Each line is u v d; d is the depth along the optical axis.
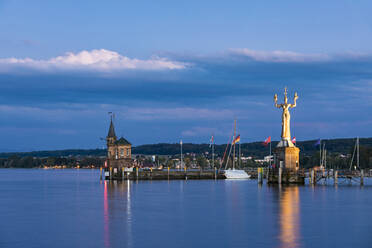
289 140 144.62
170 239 63.25
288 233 66.88
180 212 87.62
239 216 82.12
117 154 191.75
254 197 113.12
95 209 93.50
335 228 70.31
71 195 129.62
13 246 60.09
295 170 143.88
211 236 65.12
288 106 143.00
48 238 64.50
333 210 88.94
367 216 81.75
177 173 199.50
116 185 166.00
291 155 143.25
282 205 96.69
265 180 198.25
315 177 146.12
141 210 91.19
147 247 59.09
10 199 118.81
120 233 67.38
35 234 67.19
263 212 86.75
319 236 64.81
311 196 113.44
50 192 144.38
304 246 59.38
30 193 140.75
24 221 78.69
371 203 99.38
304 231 68.31
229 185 162.00
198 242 61.53
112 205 99.88
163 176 198.00
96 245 60.31
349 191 125.94
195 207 95.12
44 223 76.38
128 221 77.50
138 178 193.38
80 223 75.94
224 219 78.94
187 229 69.94
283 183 143.88
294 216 81.88
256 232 67.44
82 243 61.38
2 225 74.69
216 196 118.06
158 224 74.38
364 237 64.25
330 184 157.38
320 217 80.62
